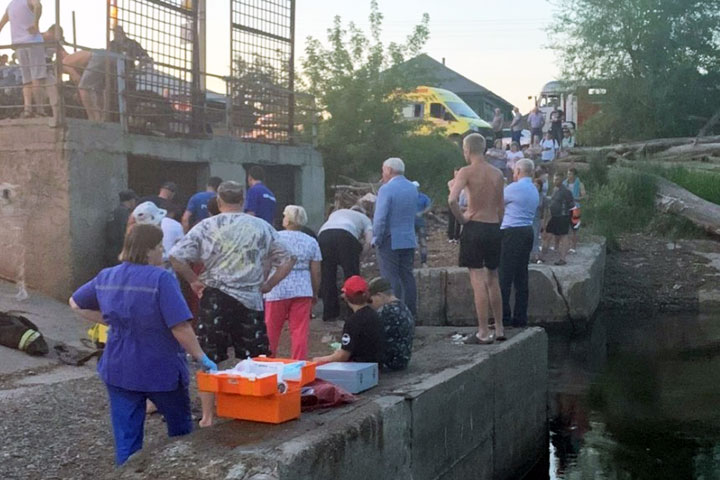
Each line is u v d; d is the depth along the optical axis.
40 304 10.54
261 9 14.96
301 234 7.75
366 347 6.57
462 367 7.16
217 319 5.95
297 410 5.26
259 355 6.07
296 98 18.08
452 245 17.52
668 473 7.82
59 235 10.95
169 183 10.20
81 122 11.11
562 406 10.14
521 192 9.20
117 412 4.94
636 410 9.92
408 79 22.27
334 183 21.56
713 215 21.16
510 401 8.23
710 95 33.38
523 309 9.38
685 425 9.29
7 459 5.60
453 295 14.60
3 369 7.91
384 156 21.78
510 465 8.20
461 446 6.97
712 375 11.61
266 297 7.64
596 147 29.98
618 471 7.93
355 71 21.81
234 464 4.40
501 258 9.33
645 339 14.34
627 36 32.94
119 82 11.92
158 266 5.03
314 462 4.68
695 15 33.09
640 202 22.27
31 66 11.15
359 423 5.23
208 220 6.08
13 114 11.89
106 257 11.29
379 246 8.83
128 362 4.86
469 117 30.38
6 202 11.24
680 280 18.81
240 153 14.44
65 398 7.06
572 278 14.94
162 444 4.80
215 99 14.48
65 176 10.88
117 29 11.80
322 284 11.30
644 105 32.81
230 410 5.19
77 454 5.72
